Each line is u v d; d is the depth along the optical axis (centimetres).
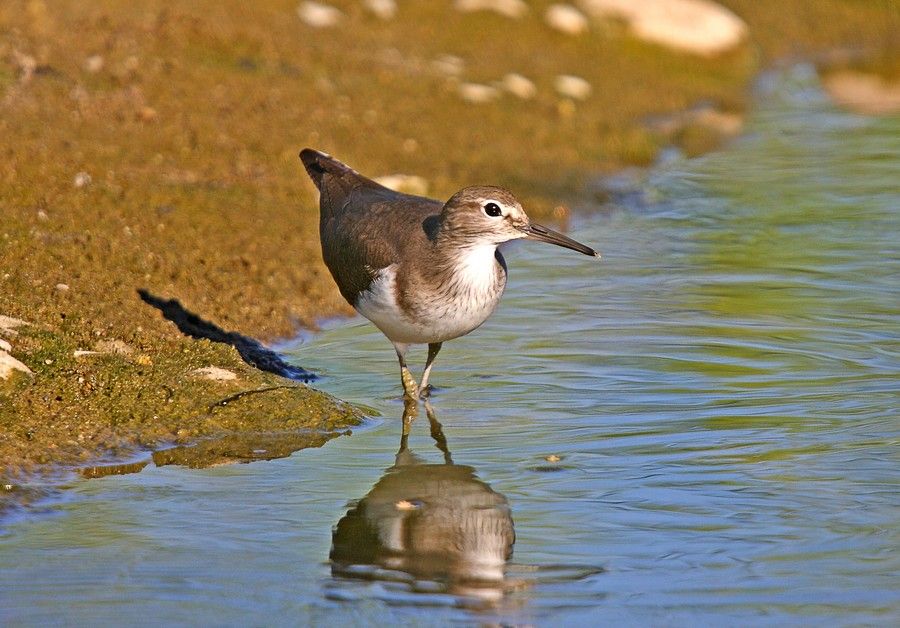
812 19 3538
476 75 2547
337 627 874
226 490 1106
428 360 1350
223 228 1697
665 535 1013
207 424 1230
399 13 2822
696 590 923
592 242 1878
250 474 1144
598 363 1417
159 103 2058
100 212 1639
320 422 1262
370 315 1312
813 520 1035
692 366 1403
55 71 2078
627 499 1083
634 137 2366
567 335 1505
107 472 1130
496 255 1309
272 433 1235
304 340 1512
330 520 1052
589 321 1549
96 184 1717
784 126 2581
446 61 2602
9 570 942
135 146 1891
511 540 1008
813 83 2995
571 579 944
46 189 1664
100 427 1196
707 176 2217
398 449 1212
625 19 2988
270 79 2269
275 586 934
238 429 1233
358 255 1299
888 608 895
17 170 1697
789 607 897
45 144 1808
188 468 1152
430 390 1362
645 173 2238
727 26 3056
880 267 1734
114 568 952
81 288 1423
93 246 1535
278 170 1923
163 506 1066
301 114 2148
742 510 1056
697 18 3023
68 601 898
